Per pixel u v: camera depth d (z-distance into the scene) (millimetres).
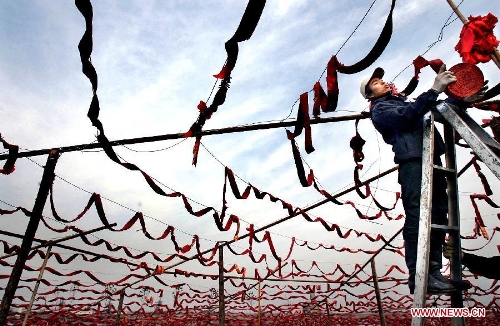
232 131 4008
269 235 9219
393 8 2420
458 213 2303
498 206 7531
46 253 7898
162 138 3971
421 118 2412
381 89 2854
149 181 5012
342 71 2998
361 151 4465
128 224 6742
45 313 9992
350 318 15906
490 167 1797
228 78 3000
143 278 9930
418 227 2078
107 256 8617
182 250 8531
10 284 3314
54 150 3947
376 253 10992
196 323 13422
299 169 4195
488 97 2566
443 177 2387
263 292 13812
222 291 10508
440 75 2146
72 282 9031
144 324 12336
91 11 2164
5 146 3906
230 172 6031
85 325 10914
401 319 15164
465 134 1998
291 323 15992
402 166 2344
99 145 4004
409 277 2123
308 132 3354
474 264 2340
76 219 5066
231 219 8242
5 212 5980
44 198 3729
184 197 5762
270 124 3975
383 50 2691
